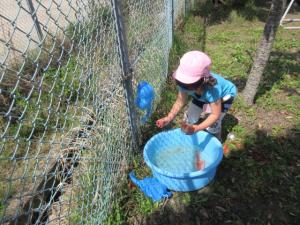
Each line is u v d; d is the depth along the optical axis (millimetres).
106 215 1056
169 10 2010
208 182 1222
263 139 1439
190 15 3041
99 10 1040
